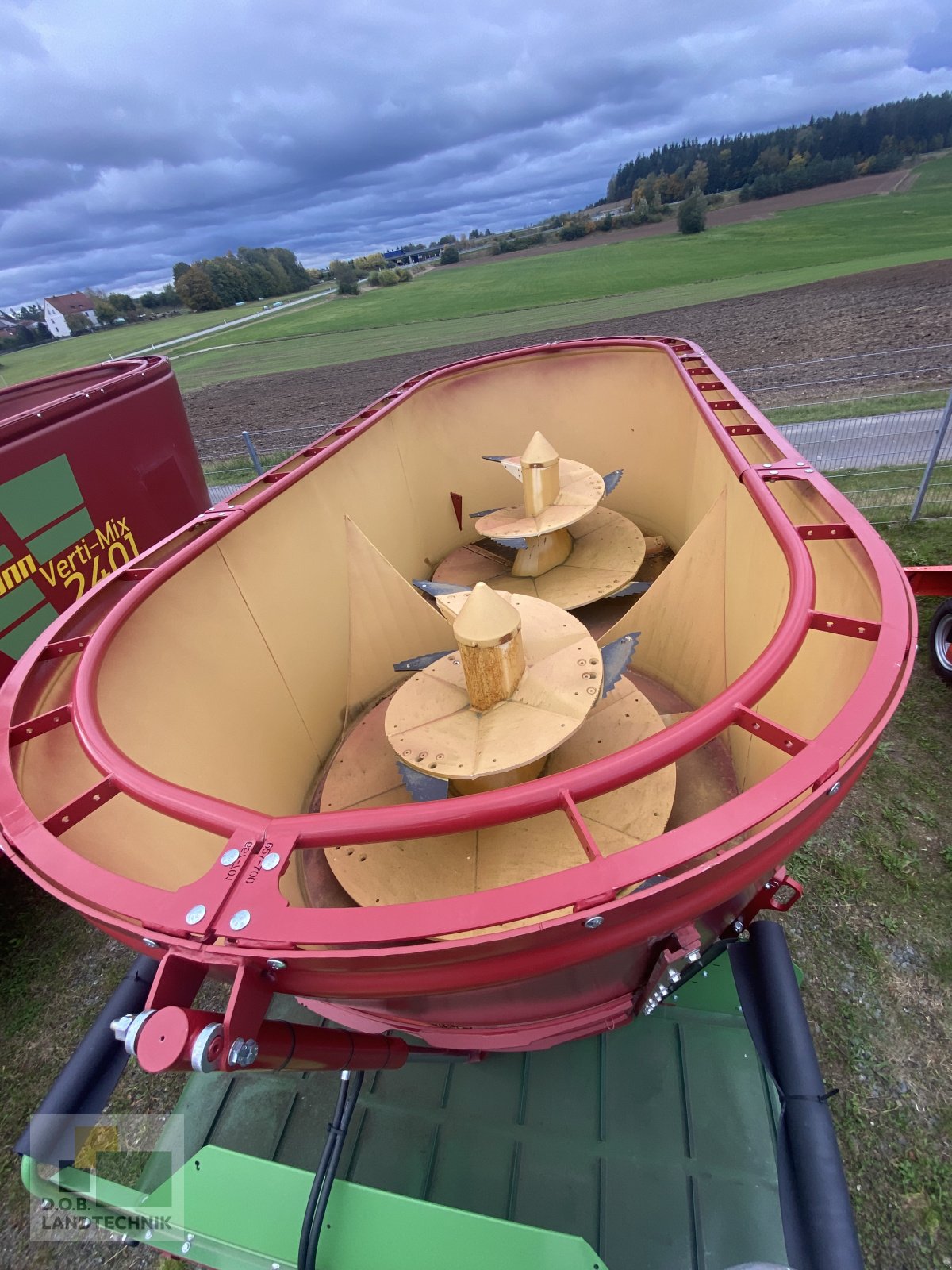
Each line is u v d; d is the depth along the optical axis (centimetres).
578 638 357
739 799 176
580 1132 326
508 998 225
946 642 619
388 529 586
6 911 570
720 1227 294
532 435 719
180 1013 150
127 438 632
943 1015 397
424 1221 246
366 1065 240
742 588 399
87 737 233
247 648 390
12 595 502
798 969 422
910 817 514
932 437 1224
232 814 194
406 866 328
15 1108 443
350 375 3409
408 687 357
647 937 180
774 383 1930
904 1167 340
